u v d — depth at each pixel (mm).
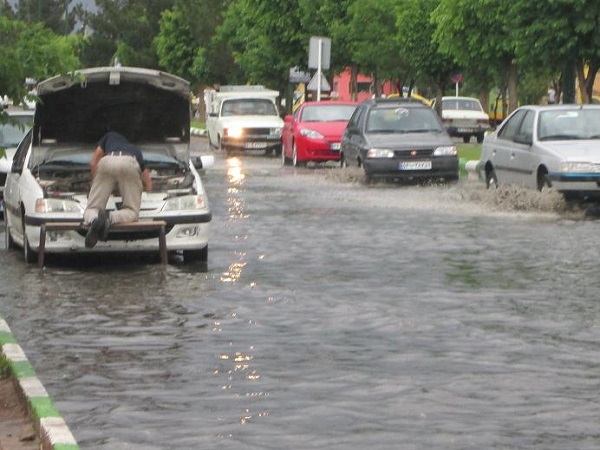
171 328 17359
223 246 26672
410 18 75625
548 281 21406
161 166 26203
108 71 25250
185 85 25938
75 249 23703
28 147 27078
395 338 16547
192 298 19906
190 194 24172
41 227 23391
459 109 87875
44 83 25031
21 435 11867
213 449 11406
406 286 20938
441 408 12836
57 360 15336
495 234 28500
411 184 44312
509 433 11906
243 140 68500
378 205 36156
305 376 14336
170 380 14195
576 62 45906
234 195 40250
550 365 14883
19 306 19312
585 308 18750
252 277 22141
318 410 12781
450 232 29000
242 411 12766
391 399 13219
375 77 82125
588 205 35000
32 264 24203
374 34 77312
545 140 34469
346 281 21547
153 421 12398
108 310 18875
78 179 24531
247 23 98125
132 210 23297
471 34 58406
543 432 11945
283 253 25422
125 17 136875
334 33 79625
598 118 34938
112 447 11500
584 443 11562
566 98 47844
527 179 34688
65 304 19453
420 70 77500
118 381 14172
